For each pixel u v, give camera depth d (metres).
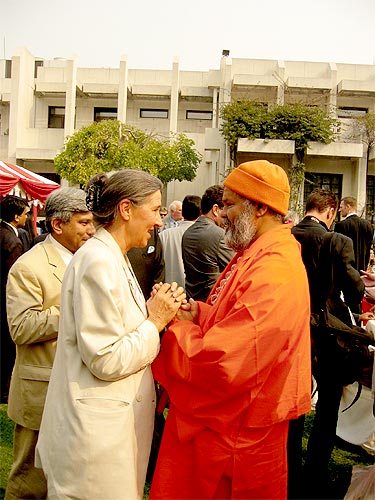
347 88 22.73
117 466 1.94
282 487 2.06
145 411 2.09
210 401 1.95
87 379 1.96
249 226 2.16
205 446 1.98
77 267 1.97
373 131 21.19
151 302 2.11
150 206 2.06
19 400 2.70
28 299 2.64
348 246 3.41
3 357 4.44
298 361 1.99
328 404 3.35
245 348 1.86
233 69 23.84
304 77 23.19
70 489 1.92
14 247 4.73
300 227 3.59
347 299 3.56
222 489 2.01
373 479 2.99
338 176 22.16
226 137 20.31
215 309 2.06
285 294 1.93
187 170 21.89
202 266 4.01
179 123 25.56
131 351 1.93
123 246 2.08
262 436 1.97
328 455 3.36
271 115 20.00
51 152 24.03
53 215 2.75
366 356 3.23
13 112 24.34
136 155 20.11
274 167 2.19
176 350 2.00
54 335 2.59
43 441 2.02
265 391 1.95
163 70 25.66
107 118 25.97
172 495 2.04
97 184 2.12
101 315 1.90
